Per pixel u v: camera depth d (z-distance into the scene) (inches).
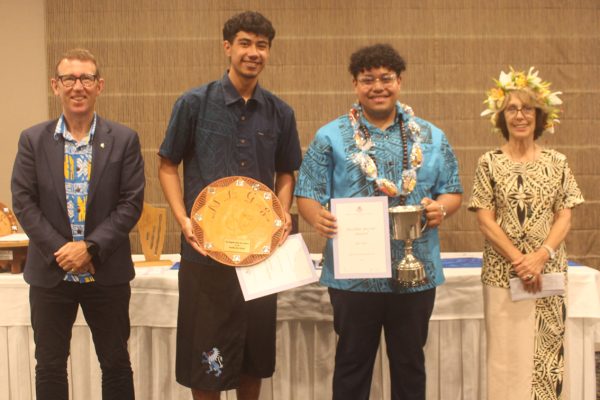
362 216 85.8
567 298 97.4
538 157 95.1
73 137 90.9
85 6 144.7
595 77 148.2
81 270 88.1
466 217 149.9
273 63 146.7
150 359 108.4
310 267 90.7
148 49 145.6
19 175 89.8
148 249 117.4
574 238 150.9
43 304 90.0
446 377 108.4
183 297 94.2
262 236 90.4
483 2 146.1
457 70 147.0
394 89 86.3
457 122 147.9
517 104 93.0
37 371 90.4
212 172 91.7
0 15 145.5
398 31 146.2
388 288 87.2
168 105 146.8
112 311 91.7
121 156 91.4
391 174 87.1
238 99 91.0
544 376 94.3
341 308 89.4
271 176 94.9
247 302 93.7
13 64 146.3
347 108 147.2
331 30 146.0
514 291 92.9
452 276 107.0
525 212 92.9
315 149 90.3
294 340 108.0
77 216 89.8
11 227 115.6
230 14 145.1
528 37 146.9
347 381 91.0
